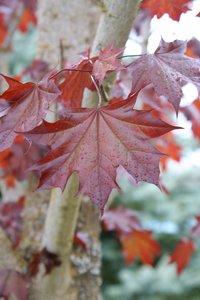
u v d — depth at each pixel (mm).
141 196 2697
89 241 892
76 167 440
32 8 1254
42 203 896
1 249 892
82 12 965
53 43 961
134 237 1058
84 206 892
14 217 901
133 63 487
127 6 573
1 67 1223
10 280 801
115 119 439
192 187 2703
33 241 882
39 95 453
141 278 2500
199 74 478
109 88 592
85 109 445
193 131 906
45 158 439
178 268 1115
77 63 499
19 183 1081
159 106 846
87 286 876
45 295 822
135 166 435
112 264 2904
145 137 434
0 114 452
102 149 439
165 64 482
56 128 437
